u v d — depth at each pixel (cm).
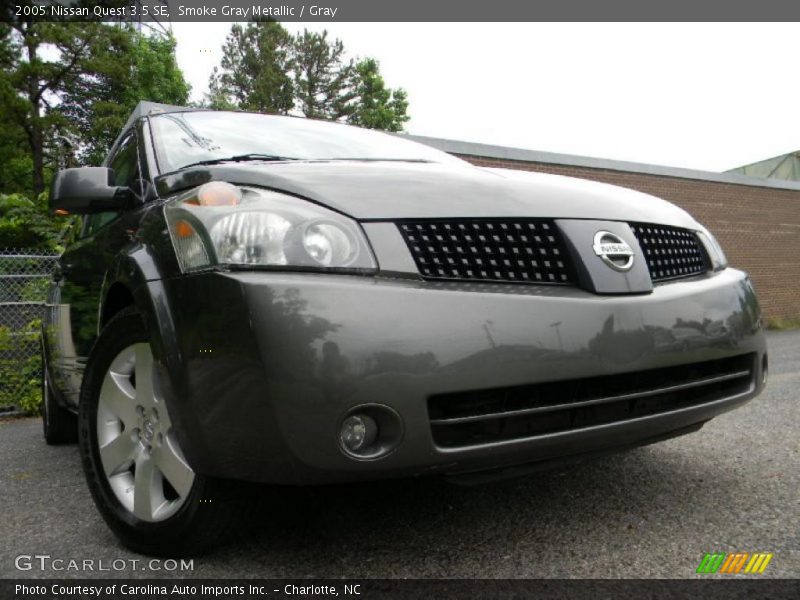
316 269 161
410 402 155
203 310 165
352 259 164
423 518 217
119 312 209
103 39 2416
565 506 226
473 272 175
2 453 369
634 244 199
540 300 173
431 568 179
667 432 208
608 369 178
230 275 161
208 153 250
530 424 173
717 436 323
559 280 184
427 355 157
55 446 385
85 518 236
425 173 201
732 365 218
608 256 189
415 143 326
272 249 162
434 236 174
